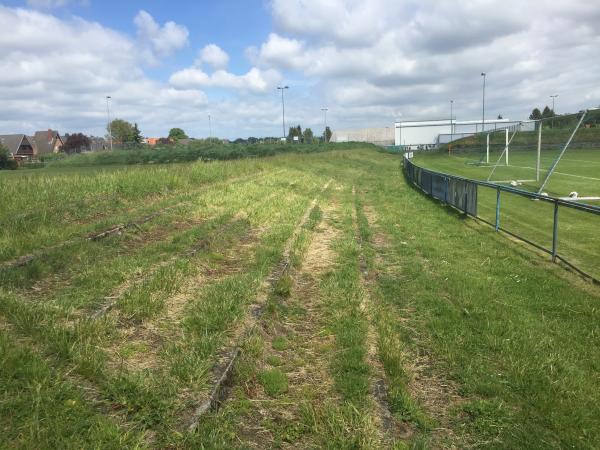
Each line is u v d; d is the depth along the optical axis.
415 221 13.55
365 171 36.53
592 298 6.86
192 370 4.20
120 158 47.78
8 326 4.54
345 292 7.06
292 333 5.77
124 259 7.52
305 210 14.84
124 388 3.76
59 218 10.13
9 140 82.31
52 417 3.30
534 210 14.48
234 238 10.25
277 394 4.29
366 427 3.71
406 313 6.33
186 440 3.33
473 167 35.38
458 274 8.02
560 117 18.42
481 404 4.09
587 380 4.49
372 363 4.89
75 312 5.23
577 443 3.60
